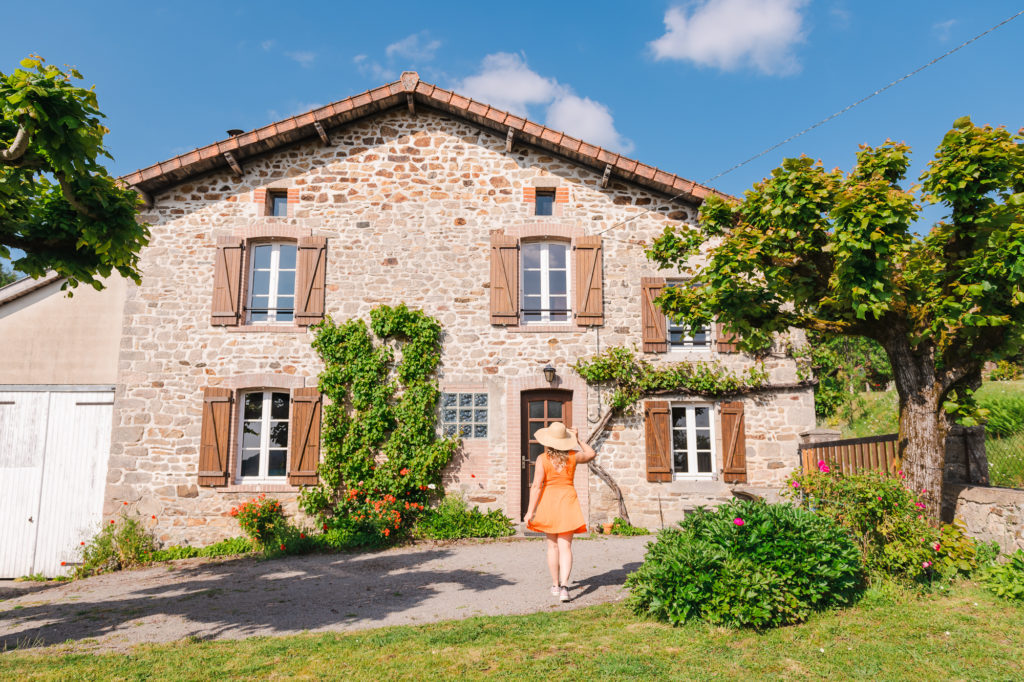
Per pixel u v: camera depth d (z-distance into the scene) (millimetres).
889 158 5527
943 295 5246
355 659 4195
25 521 9148
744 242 6012
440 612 5469
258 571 7641
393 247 9781
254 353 9422
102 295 9703
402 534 8875
